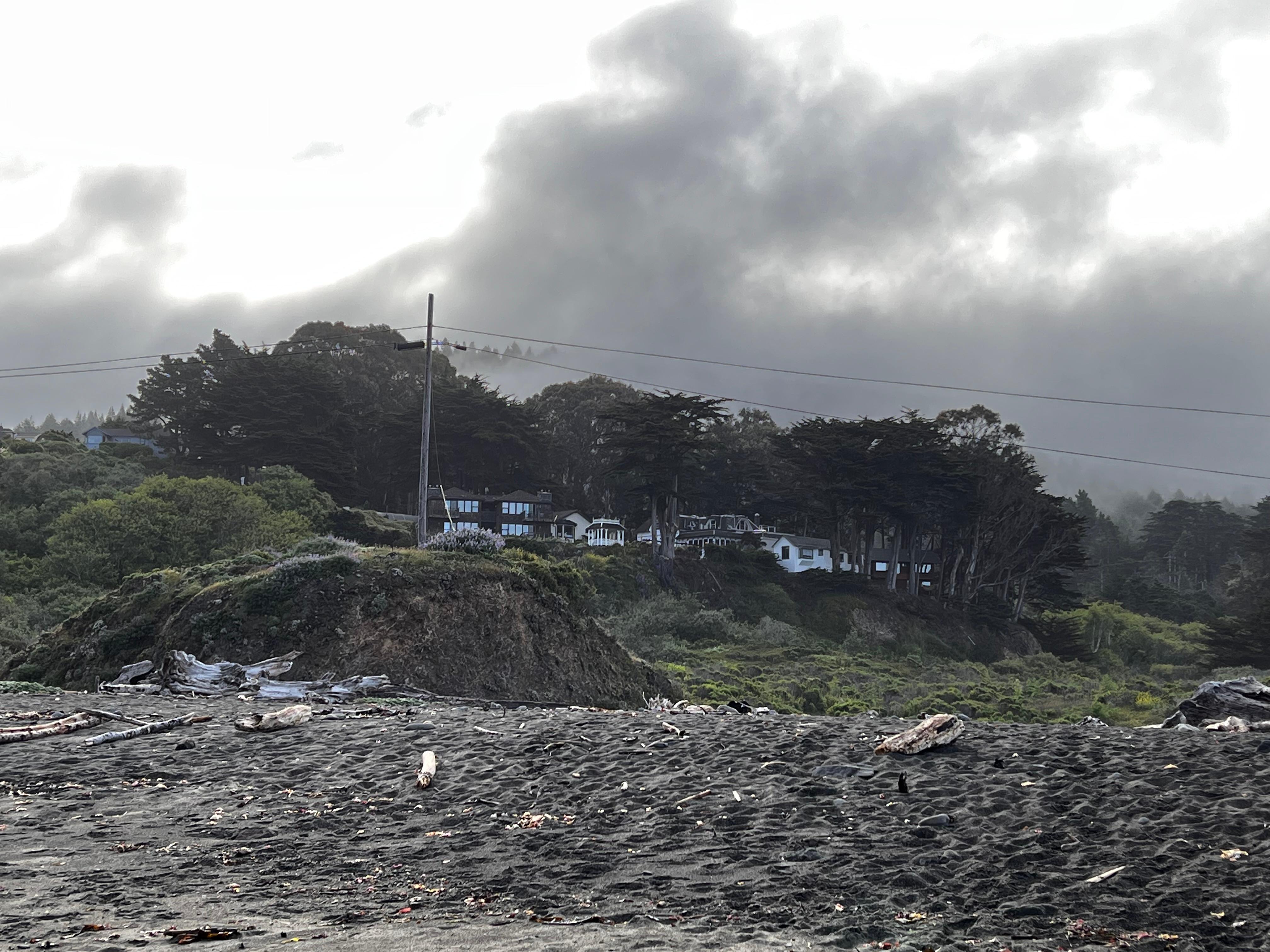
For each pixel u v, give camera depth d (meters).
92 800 9.67
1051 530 97.19
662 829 7.93
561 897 6.34
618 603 72.56
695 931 5.48
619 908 6.04
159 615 26.75
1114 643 97.25
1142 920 5.54
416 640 25.41
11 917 5.89
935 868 6.64
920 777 9.05
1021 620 97.56
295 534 61.03
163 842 8.02
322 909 6.11
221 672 21.64
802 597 85.31
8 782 10.49
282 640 24.31
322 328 137.12
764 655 64.25
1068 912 5.71
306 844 7.88
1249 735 10.62
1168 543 196.88
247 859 7.45
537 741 11.67
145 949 5.16
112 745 12.76
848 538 108.81
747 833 7.70
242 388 97.94
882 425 89.12
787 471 113.50
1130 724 42.56
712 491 117.50
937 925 5.58
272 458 92.94
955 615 90.50
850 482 87.12
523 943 5.19
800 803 8.46
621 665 32.56
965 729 11.32
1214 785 8.14
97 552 51.97
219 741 12.88
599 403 136.50
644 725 12.69
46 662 27.19
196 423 98.94
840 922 5.62
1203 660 79.56
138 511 54.31
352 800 9.45
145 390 113.81
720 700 39.06
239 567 29.62
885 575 103.50
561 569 33.50
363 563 27.50
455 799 9.29
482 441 108.81
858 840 7.36
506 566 30.81
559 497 116.38
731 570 85.31
